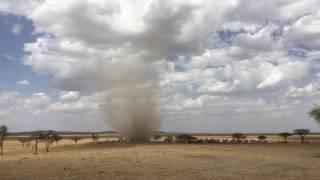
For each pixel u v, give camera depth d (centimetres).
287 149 8588
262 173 4034
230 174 3938
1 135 7769
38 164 4962
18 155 7238
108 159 5753
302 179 3553
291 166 4769
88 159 5753
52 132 10619
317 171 4231
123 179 3566
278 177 3703
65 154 7119
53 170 4259
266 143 12169
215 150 8188
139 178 3634
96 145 11050
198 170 4300
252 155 6656
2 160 5675
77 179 3553
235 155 6662
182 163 5112
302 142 12769
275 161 5475
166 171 4191
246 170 4312
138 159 5753
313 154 6969
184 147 9512
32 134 11456
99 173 4000
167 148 9050
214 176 3788
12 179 3531
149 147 9619
